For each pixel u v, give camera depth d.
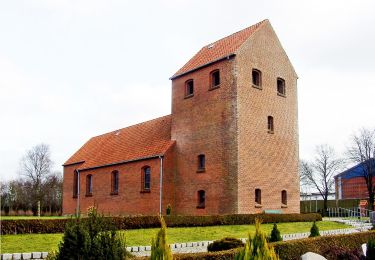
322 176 62.03
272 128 31.56
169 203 32.44
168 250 6.63
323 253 15.27
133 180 35.62
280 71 33.28
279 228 24.77
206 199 30.08
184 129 33.00
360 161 53.47
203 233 21.11
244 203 28.14
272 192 30.48
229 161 28.77
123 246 8.56
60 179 78.94
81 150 48.84
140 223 20.94
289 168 32.41
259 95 30.84
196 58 34.84
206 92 31.42
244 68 30.02
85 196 42.62
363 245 16.34
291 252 14.27
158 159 33.00
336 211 45.81
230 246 14.48
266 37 32.56
